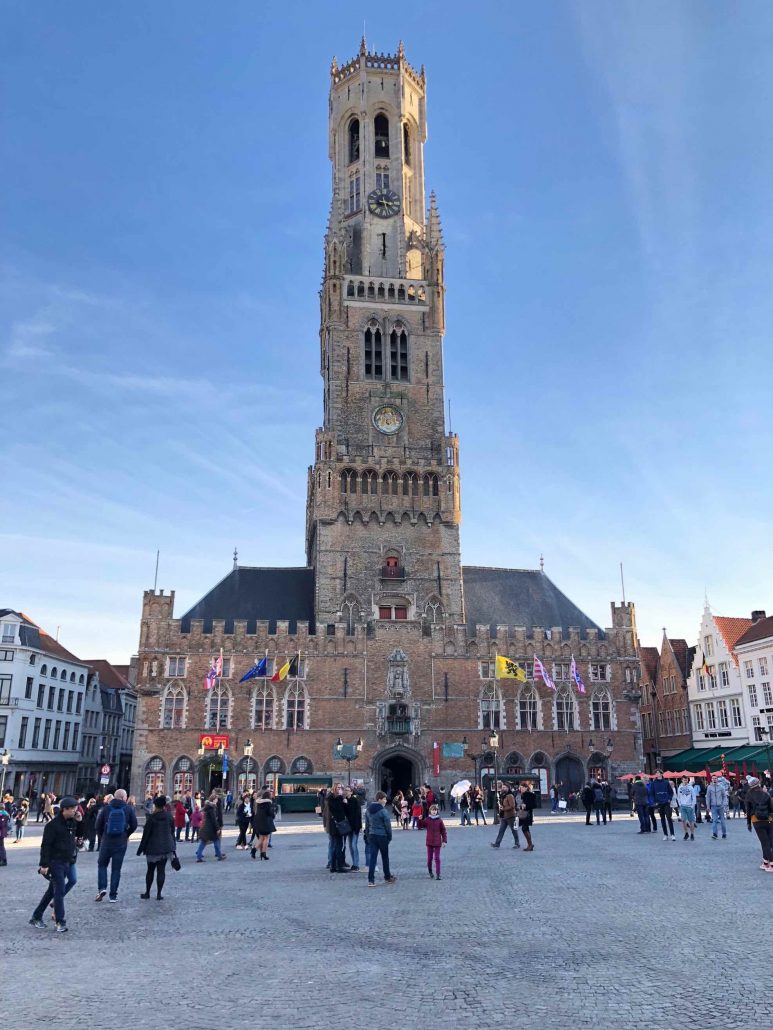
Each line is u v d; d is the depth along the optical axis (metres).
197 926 19.16
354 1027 11.45
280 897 23.66
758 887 23.52
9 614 95.44
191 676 82.25
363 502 91.19
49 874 18.95
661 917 19.12
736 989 13.05
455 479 93.06
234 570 92.50
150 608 83.44
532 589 96.50
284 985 13.65
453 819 64.62
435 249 103.62
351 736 82.38
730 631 99.69
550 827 50.91
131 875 30.45
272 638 83.94
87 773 118.12
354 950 16.25
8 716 93.56
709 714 100.50
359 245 106.94
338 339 98.81
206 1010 12.30
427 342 100.50
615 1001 12.50
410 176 113.31
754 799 27.48
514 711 85.88
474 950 16.06
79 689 112.81
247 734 81.19
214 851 37.53
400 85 113.25
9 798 51.09
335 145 114.69
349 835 30.38
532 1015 11.88
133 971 14.73
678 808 43.09
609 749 86.50
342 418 95.94
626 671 89.06
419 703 84.50
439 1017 11.84
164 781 79.56
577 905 21.06
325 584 87.94
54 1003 12.73
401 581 89.38
